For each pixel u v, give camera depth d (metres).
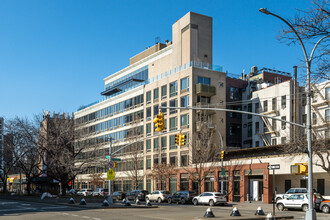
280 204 34.44
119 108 80.31
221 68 65.12
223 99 63.81
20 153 50.62
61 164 45.00
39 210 29.91
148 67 78.31
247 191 48.88
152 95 69.94
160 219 22.20
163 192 48.88
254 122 65.75
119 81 89.50
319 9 14.98
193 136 57.41
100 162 48.53
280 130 58.59
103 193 59.44
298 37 15.89
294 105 56.72
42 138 47.56
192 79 61.22
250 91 72.94
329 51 15.90
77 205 34.78
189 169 57.75
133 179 68.81
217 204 41.06
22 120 48.47
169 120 64.88
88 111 93.94
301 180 44.75
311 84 19.28
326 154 38.59
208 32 69.31
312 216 17.27
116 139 79.56
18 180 107.38
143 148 70.38
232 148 62.19
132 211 29.42
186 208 34.75
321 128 49.88
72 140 47.53
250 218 21.89
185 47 67.69
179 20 70.38
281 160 43.62
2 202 42.72
